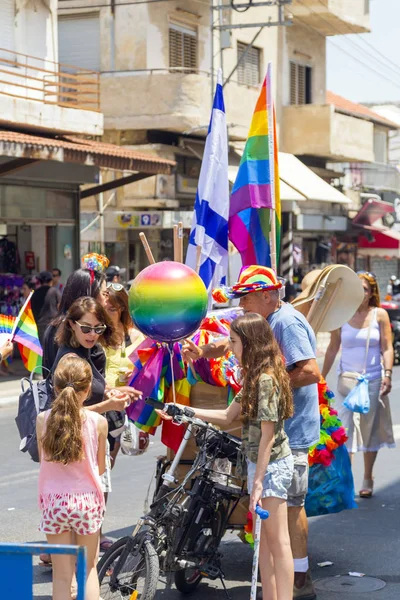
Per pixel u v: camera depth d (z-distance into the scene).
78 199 25.67
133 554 6.70
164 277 6.84
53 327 8.21
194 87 30.36
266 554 6.58
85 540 6.14
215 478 7.16
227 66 34.50
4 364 21.39
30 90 24.75
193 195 32.47
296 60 39.75
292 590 6.55
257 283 7.00
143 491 10.80
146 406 7.56
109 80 31.16
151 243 32.00
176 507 6.80
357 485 11.25
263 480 6.42
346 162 42.31
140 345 7.88
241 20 35.50
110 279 14.98
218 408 7.69
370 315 10.64
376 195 46.16
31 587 4.07
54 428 5.98
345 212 42.91
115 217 30.48
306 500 7.93
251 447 6.43
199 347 7.35
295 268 38.41
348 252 43.50
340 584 7.71
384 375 10.63
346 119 39.41
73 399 6.02
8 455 13.05
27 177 23.59
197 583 7.53
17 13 24.36
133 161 23.22
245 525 7.34
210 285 8.57
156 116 30.52
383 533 9.23
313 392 7.11
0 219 23.12
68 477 6.10
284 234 37.28
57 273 22.91
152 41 31.03
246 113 34.25
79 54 31.95
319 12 37.75
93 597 6.12
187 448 7.56
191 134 31.95
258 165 8.61
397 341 27.36
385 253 43.44
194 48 33.09
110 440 8.55
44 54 25.31
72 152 21.42
